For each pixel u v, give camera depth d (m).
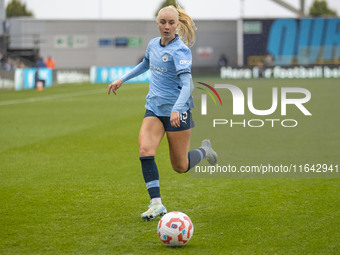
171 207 18.80
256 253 13.84
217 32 157.25
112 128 43.25
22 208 18.66
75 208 18.64
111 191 21.34
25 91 98.62
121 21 159.12
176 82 17.39
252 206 18.88
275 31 149.62
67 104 68.81
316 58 149.62
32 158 29.62
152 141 17.41
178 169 18.66
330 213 17.78
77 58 159.38
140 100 75.19
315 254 13.78
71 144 34.75
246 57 150.75
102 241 14.93
